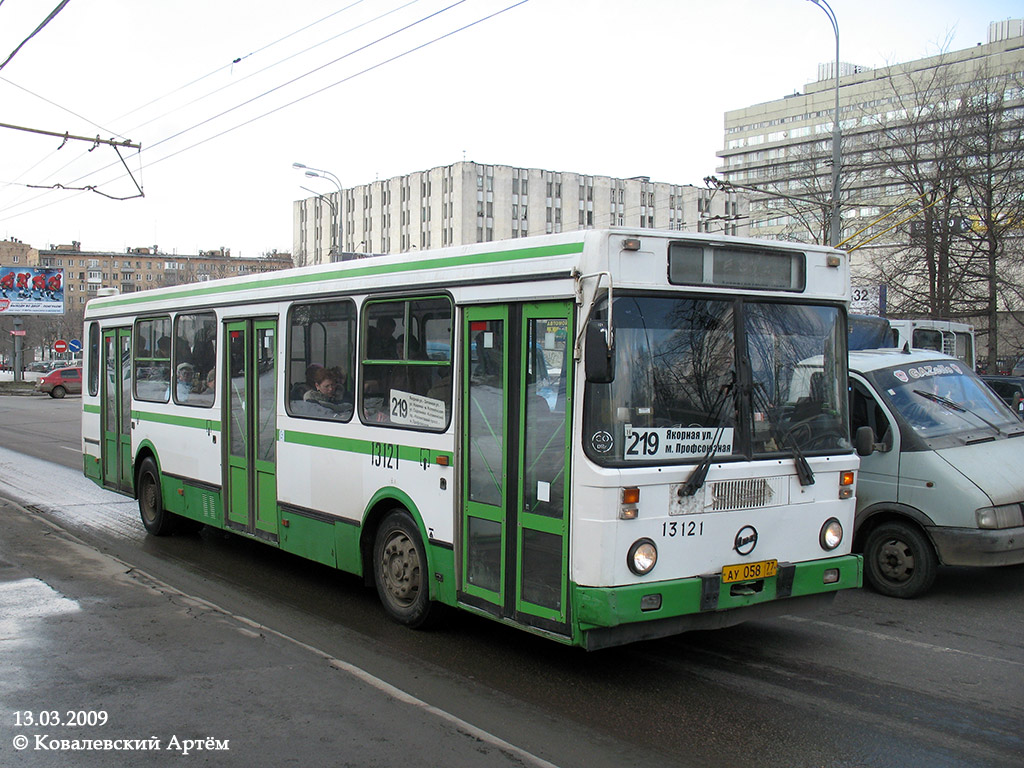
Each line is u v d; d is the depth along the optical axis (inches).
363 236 3026.6
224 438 356.5
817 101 4168.3
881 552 315.6
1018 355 1357.0
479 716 200.1
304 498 309.9
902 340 757.9
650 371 211.5
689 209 2947.8
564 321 212.4
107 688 201.8
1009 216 1045.2
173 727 180.5
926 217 1063.6
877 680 225.8
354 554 285.7
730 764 175.6
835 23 888.3
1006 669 235.0
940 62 1215.6
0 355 3750.0
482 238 2733.8
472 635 263.6
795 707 206.8
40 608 266.1
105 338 468.8
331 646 252.7
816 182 1414.9
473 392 239.5
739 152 4503.0
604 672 231.1
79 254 5211.6
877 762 177.0
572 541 207.2
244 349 344.5
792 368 236.2
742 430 223.8
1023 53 2824.8
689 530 212.8
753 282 229.3
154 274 5310.0
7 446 836.6
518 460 224.4
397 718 186.5
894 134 1341.0
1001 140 1055.6
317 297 303.6
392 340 270.7
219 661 220.2
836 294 246.4
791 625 276.2
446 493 247.8
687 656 245.0
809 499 234.4
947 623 278.8
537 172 2797.7
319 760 166.4
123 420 450.3
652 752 181.0
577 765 174.4
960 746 185.3
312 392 306.5
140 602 273.7
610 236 205.3
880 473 314.8
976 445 311.6
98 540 413.4
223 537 422.0
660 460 210.8
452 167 2723.9
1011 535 292.4
